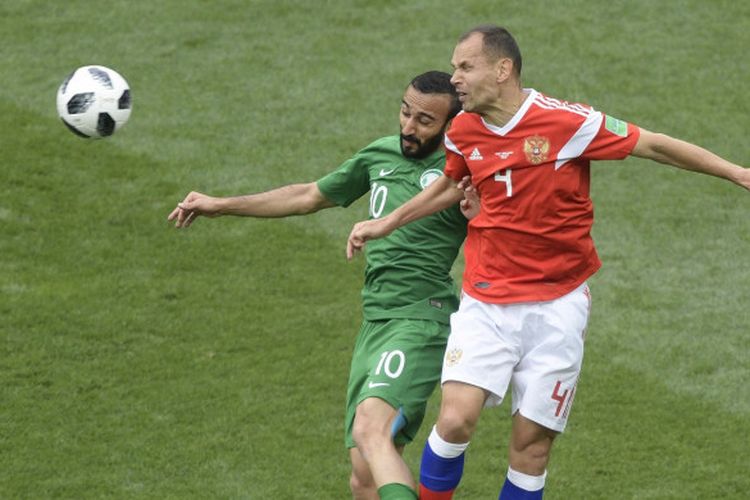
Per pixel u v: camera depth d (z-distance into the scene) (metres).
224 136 48.97
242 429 34.06
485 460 33.16
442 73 27.19
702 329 38.84
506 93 23.83
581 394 35.75
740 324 39.06
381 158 28.11
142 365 36.88
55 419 34.22
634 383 36.28
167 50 54.25
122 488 31.45
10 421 34.03
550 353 24.70
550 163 23.75
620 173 47.38
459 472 25.20
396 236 27.30
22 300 39.69
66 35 55.09
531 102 23.83
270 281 41.31
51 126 49.00
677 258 42.53
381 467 25.12
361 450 25.77
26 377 36.06
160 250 42.78
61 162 47.00
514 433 25.28
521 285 24.59
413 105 26.92
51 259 42.06
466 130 24.25
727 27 55.78
